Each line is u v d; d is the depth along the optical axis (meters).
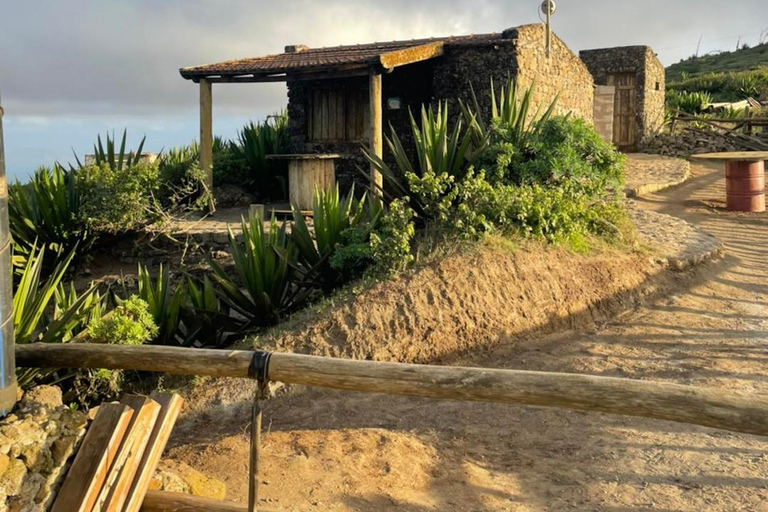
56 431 3.20
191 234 12.18
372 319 6.90
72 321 6.01
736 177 13.82
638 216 11.86
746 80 34.12
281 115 18.09
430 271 7.43
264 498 4.47
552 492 4.50
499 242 8.04
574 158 9.38
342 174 15.77
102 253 12.68
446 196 8.27
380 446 5.17
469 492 4.53
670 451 4.99
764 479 4.55
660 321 7.77
